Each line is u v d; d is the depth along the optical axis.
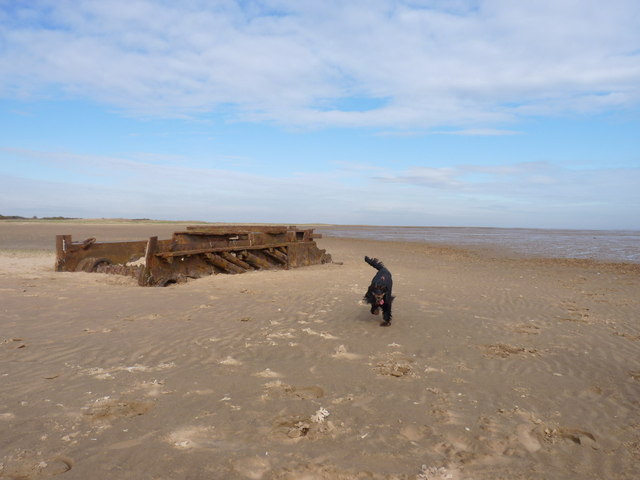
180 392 5.15
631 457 4.18
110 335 7.45
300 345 7.38
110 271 14.48
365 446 4.09
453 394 5.50
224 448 3.90
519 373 6.43
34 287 11.38
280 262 19.97
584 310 11.23
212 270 16.12
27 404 4.60
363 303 10.06
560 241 50.56
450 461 3.91
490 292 13.69
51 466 3.47
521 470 3.84
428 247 38.31
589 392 5.80
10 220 72.62
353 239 51.09
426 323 9.34
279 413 4.72
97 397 4.87
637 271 20.72
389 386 5.69
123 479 3.35
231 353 6.79
